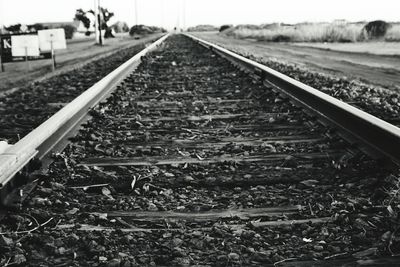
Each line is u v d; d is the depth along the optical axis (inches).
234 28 3095.5
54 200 107.4
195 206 107.1
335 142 153.6
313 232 92.5
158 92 293.7
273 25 2603.3
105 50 1091.9
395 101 266.4
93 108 211.9
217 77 373.7
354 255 80.9
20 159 106.0
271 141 162.2
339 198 108.5
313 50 917.8
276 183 123.2
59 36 613.6
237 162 138.6
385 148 129.3
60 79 410.9
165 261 80.8
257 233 92.2
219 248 86.2
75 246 85.7
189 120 203.6
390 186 110.0
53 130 139.4
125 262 78.8
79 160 140.5
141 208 106.7
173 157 144.4
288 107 222.1
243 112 220.2
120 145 160.6
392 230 88.9
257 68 338.6
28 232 90.1
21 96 303.7
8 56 595.5
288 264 78.5
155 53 719.1
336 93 295.9
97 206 107.0
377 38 1246.3
